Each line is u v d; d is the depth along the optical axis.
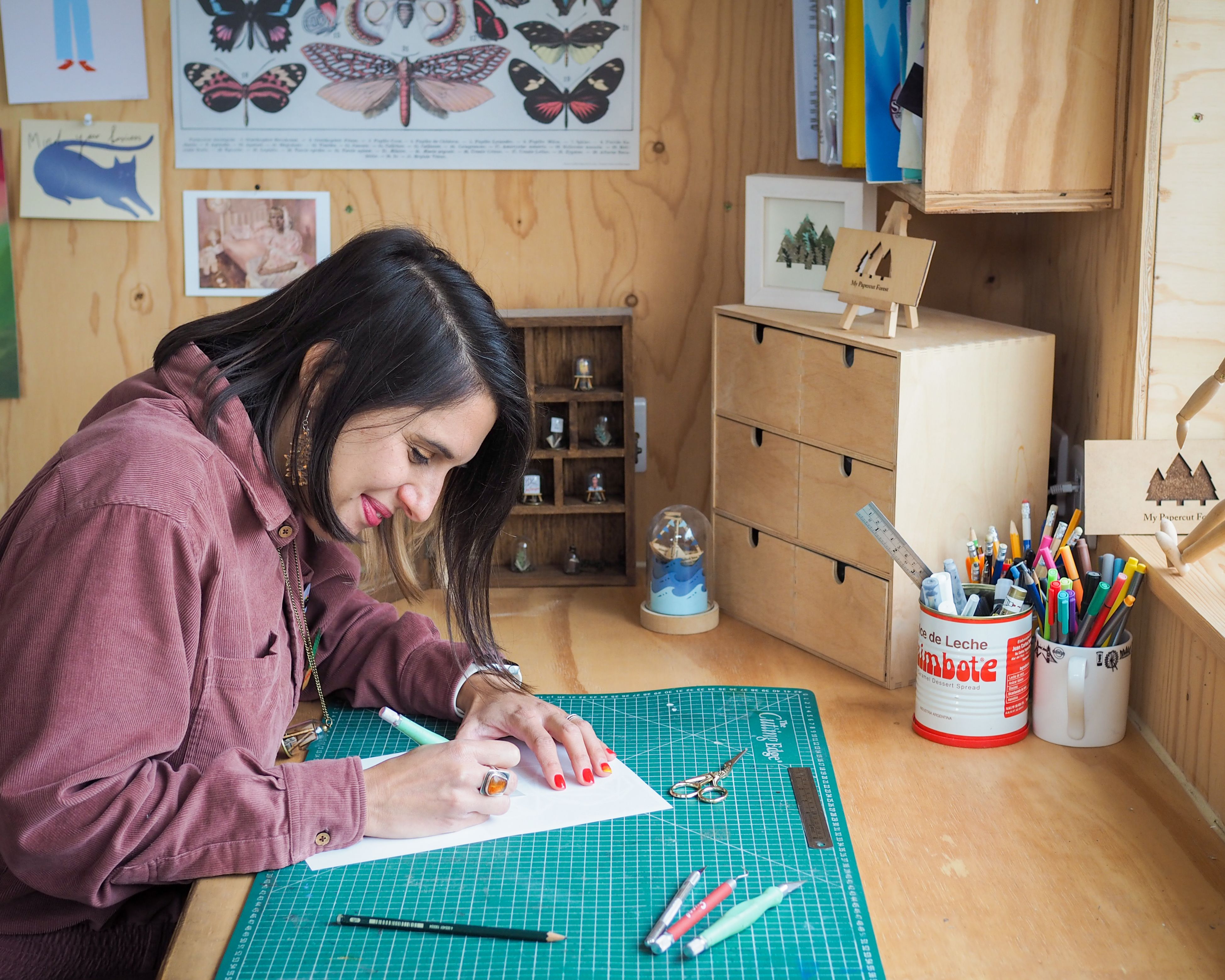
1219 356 1.37
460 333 1.06
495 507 1.27
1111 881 1.05
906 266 1.44
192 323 1.15
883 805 1.18
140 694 0.98
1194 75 1.32
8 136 1.85
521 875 1.04
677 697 1.43
